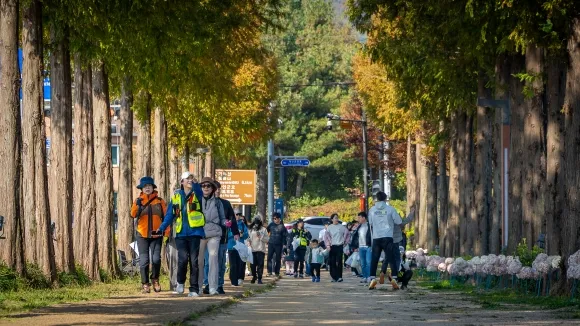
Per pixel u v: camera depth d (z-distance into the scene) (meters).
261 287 50.66
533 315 28.53
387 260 47.84
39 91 39.62
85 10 39.06
